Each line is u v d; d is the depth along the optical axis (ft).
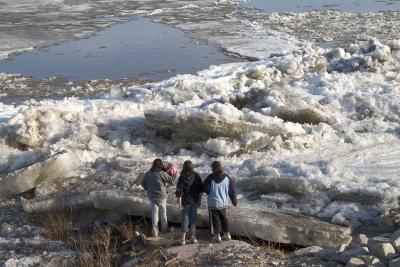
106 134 49.90
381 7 191.83
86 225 35.14
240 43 131.23
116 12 205.87
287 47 123.34
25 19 189.88
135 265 28.35
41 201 36.63
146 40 142.82
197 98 64.64
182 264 27.50
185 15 193.06
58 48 135.95
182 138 47.26
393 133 48.21
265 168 37.04
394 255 24.21
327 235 29.68
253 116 47.83
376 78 62.69
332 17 169.89
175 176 32.27
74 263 30.12
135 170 39.45
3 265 30.25
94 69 109.50
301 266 25.88
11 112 61.82
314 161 38.91
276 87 57.67
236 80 72.18
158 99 66.03
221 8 212.43
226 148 43.80
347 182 35.17
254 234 30.71
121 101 66.49
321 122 50.42
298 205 33.88
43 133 49.62
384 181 35.22
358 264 23.68
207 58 115.85
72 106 54.70
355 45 83.41
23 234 34.24
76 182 38.86
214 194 29.27
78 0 248.93
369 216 32.19
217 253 28.30
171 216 32.73
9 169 43.19
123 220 34.58
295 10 195.52
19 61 121.70
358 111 53.42
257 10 200.95
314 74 63.46
